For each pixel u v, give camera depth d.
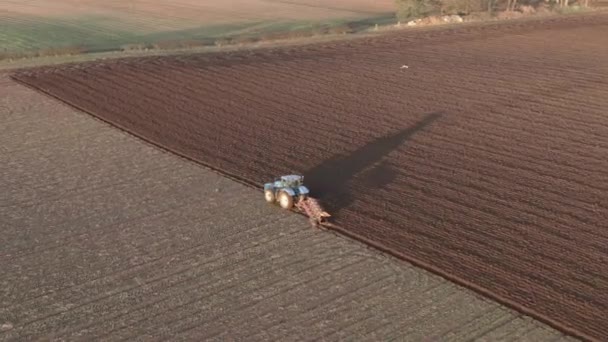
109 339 11.85
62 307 12.89
